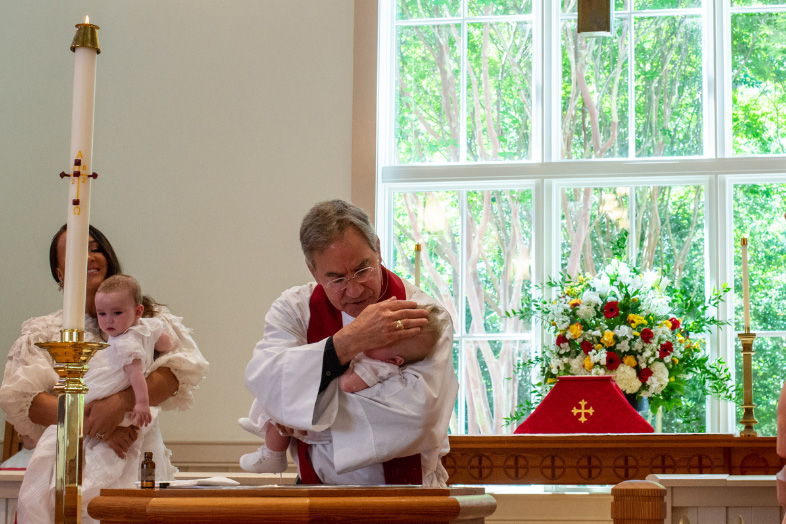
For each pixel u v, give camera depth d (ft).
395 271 19.07
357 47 18.44
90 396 11.07
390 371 7.52
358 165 18.13
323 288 8.35
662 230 18.66
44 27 18.78
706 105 18.97
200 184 18.19
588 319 15.16
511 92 19.51
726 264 18.34
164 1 18.79
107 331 11.45
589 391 13.88
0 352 17.76
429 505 5.70
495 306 18.80
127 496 6.04
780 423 8.63
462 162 19.36
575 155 19.19
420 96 19.69
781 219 18.42
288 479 11.64
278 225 17.99
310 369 7.47
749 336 14.08
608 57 19.39
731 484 11.18
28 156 18.38
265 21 18.63
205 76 18.53
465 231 19.11
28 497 10.84
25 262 18.03
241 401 17.47
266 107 18.38
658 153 19.01
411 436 7.34
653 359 14.76
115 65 18.62
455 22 19.80
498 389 18.48
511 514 14.58
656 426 17.47
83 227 6.88
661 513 7.12
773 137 18.79
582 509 14.51
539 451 13.61
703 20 19.24
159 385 11.62
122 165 18.30
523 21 19.67
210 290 17.87
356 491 5.82
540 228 18.84
